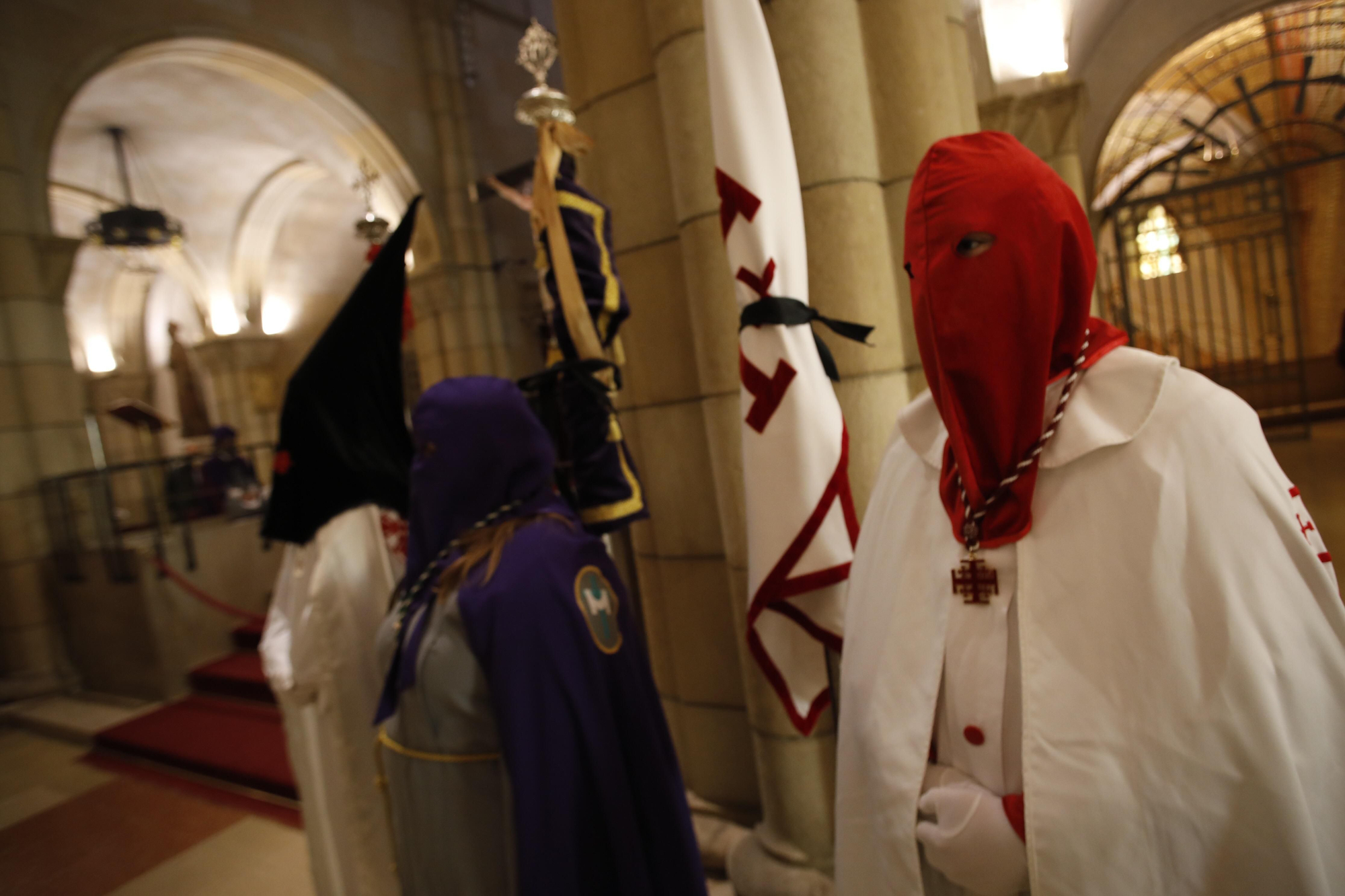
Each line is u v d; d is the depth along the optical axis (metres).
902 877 0.86
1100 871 0.72
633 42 2.15
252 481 7.09
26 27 5.62
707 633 2.32
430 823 1.15
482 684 1.14
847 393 1.79
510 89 9.48
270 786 3.43
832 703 1.86
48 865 3.04
